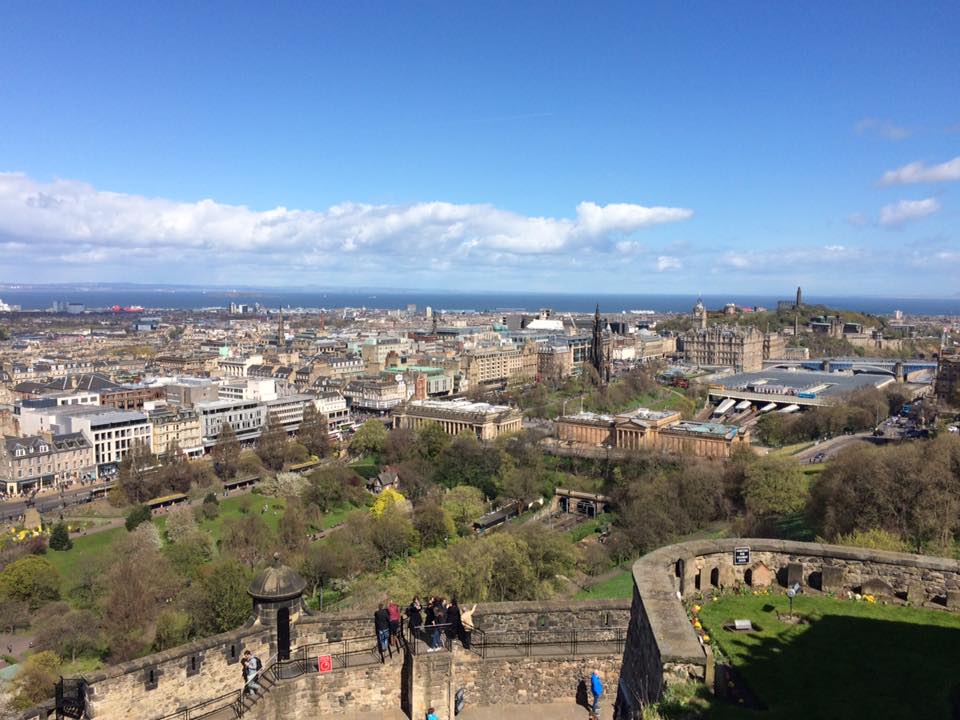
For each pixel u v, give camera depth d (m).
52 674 129.25
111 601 155.75
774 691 32.12
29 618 165.62
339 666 44.22
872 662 34.56
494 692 44.72
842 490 158.88
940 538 134.38
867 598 41.62
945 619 39.06
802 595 42.12
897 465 151.50
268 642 44.56
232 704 42.94
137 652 142.00
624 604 46.72
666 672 31.86
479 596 127.81
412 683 43.16
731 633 37.47
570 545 173.88
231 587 147.38
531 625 46.00
